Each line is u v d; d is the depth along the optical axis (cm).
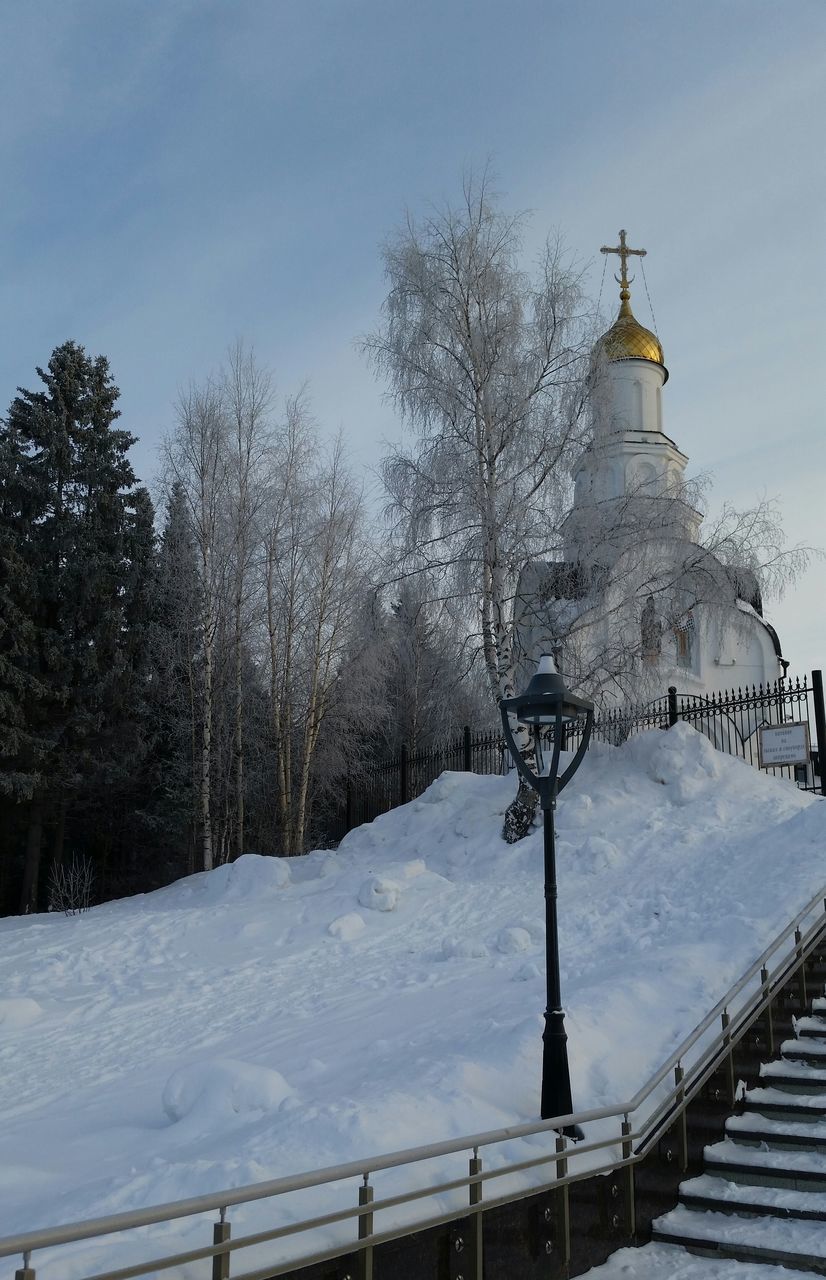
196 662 2736
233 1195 475
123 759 2764
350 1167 529
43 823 2905
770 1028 909
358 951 1458
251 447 2670
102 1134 825
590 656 1867
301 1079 913
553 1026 752
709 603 1850
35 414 2927
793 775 2273
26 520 2859
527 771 815
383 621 2061
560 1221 661
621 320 3369
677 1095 784
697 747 1898
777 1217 725
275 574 2719
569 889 1586
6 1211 645
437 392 1900
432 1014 1104
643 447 3234
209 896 1895
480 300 1936
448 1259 587
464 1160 647
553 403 1859
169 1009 1270
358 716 2712
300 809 2630
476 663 1912
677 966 1008
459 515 1858
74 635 2814
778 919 1091
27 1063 1102
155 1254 490
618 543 1833
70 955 1503
